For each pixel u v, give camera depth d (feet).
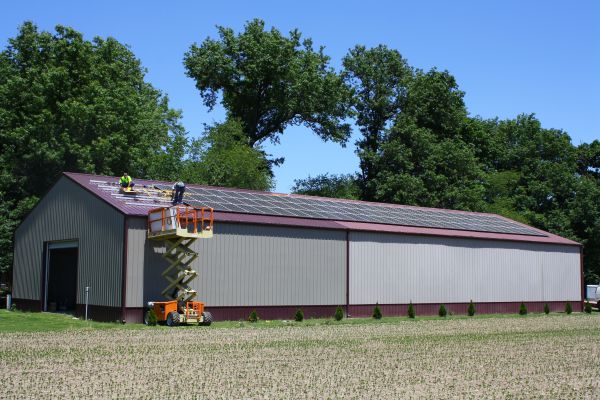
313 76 239.09
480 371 63.52
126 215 107.04
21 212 160.56
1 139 170.09
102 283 111.45
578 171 287.07
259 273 119.14
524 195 258.16
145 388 53.06
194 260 112.06
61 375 58.34
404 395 52.01
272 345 81.51
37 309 131.03
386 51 264.31
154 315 104.12
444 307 138.62
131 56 212.43
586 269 234.99
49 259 131.03
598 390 55.31
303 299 124.26
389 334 97.55
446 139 249.96
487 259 151.23
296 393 52.13
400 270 137.69
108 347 77.25
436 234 142.92
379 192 236.43
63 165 170.30
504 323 121.29
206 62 234.38
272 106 243.60
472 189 244.01
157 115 208.74
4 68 178.09
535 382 58.34
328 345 82.38
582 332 103.35
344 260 130.31
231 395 51.08
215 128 234.17
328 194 271.08
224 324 109.50
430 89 254.68
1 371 60.18
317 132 253.03
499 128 301.84
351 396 51.39
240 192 139.44
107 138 174.50
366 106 264.93
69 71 178.40
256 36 239.09
